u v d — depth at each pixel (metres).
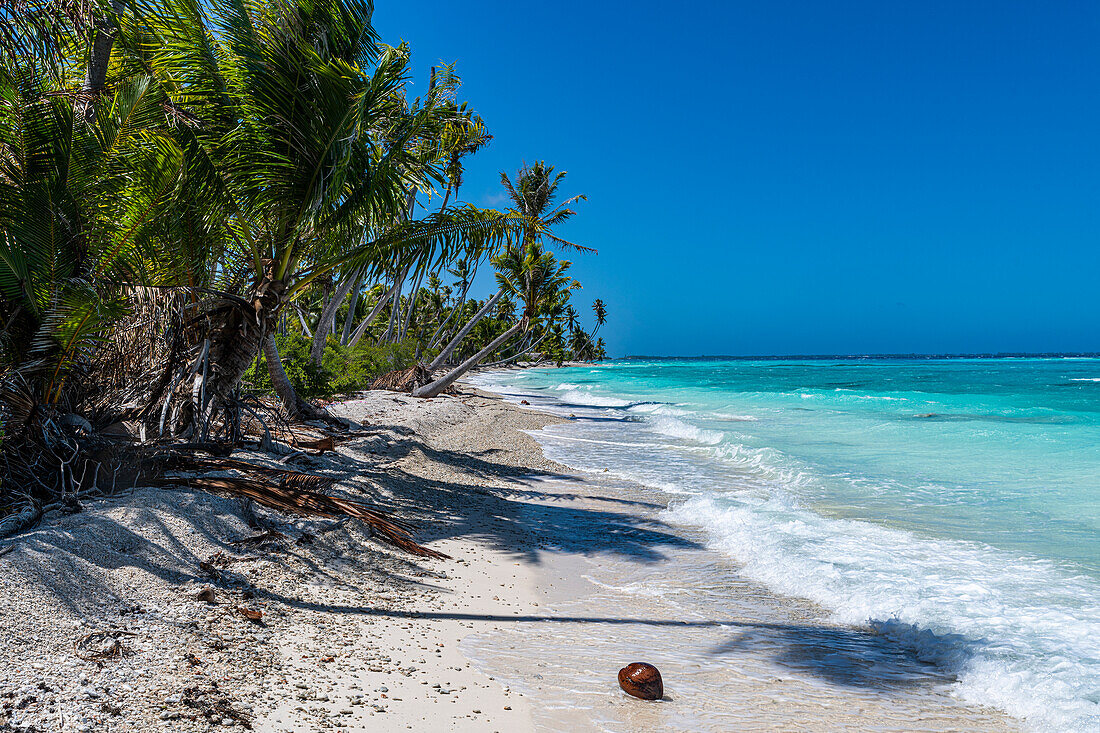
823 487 10.37
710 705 3.92
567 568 6.70
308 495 6.90
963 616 5.15
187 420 8.67
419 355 41.16
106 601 4.14
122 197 6.88
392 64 8.68
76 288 6.15
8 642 3.42
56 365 6.39
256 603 4.67
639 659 4.56
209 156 8.12
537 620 5.25
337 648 4.27
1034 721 3.77
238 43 8.20
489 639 4.78
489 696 3.88
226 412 9.02
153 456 6.92
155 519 5.37
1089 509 8.60
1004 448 14.10
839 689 4.18
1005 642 4.66
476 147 23.58
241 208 8.57
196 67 8.19
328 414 13.52
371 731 3.33
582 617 5.37
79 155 6.34
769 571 6.52
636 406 27.88
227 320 8.70
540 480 11.50
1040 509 8.65
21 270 5.82
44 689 3.12
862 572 6.24
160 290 8.12
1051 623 4.98
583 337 158.12
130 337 8.49
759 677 4.34
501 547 7.30
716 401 29.48
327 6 8.73
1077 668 4.23
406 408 19.25
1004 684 4.13
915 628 5.00
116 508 5.40
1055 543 7.10
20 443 5.82
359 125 8.48
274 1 8.52
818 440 15.94
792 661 4.60
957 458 12.94
